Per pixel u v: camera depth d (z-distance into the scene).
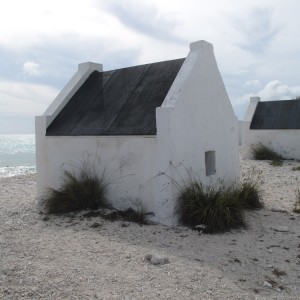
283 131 19.39
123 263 5.06
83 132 8.10
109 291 4.21
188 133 7.14
